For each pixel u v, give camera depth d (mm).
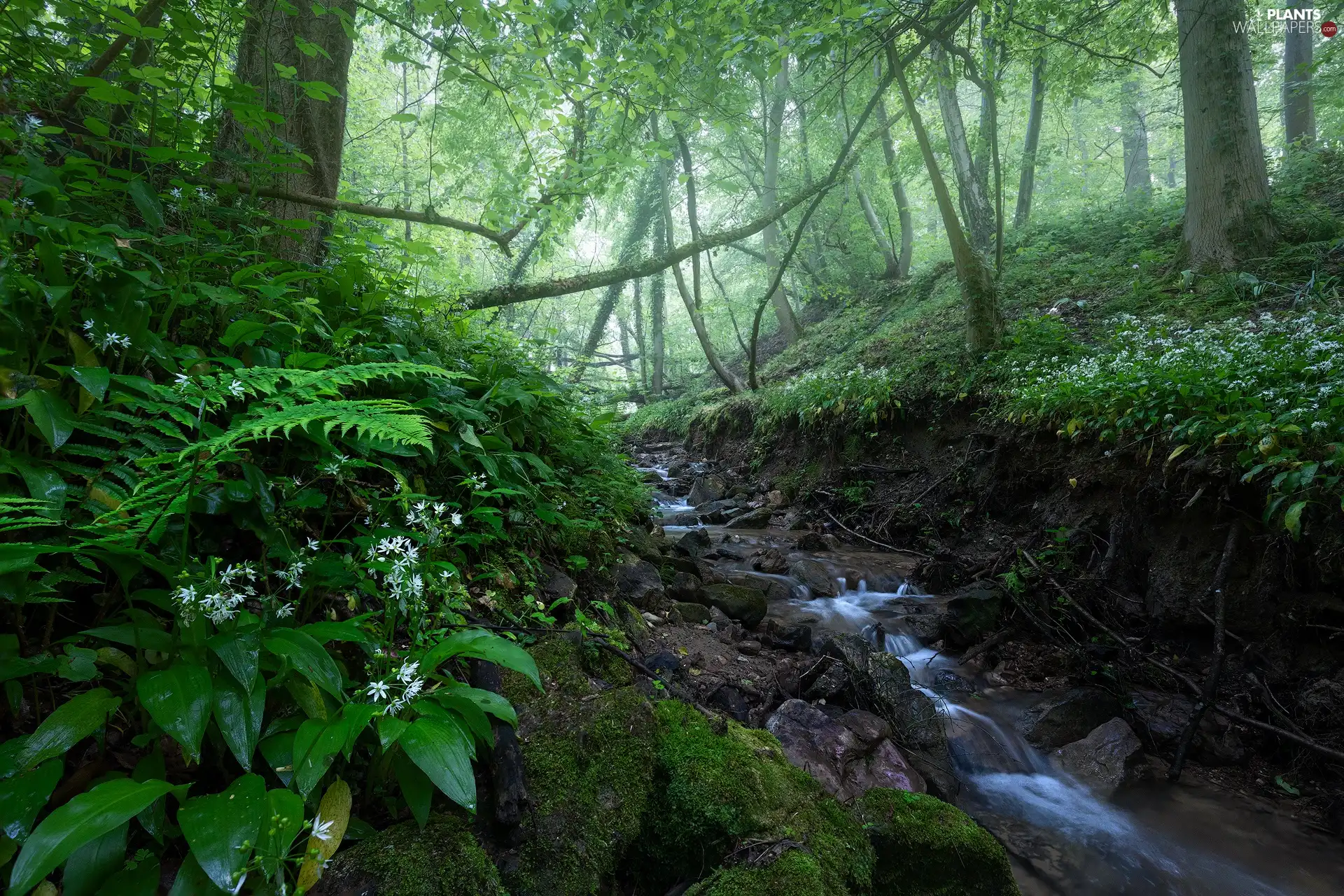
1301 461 4105
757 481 11352
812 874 2170
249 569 1733
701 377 23172
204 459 1675
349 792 1745
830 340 16422
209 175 3898
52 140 2994
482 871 1816
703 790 2426
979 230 14781
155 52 3428
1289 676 4207
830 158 17703
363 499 2695
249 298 2936
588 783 2316
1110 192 21969
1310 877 3227
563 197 5977
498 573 2789
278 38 4273
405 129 12000
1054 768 4012
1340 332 5422
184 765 1713
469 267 10992
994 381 7980
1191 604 4824
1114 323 8188
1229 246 8570
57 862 1149
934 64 9391
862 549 7957
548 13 4430
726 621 4883
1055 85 11578
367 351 3066
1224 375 5086
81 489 1828
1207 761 4137
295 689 1749
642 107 5672
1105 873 3227
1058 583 5621
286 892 1535
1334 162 11133
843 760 3234
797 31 5406
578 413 5688
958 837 2672
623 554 4816
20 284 1901
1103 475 5859
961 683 4785
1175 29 10266
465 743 1768
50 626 1678
